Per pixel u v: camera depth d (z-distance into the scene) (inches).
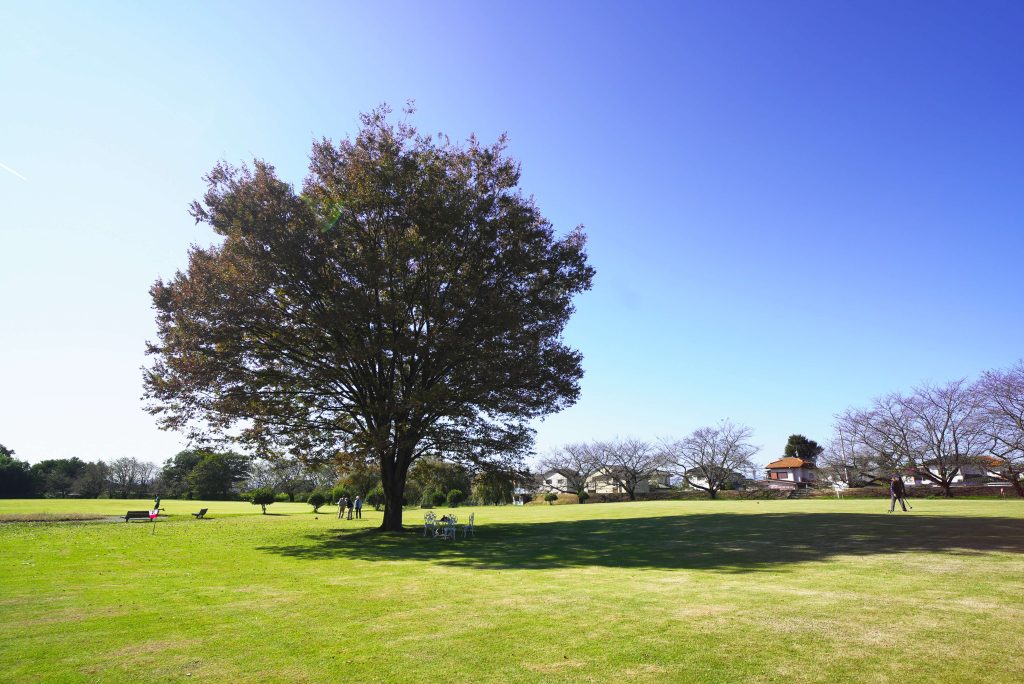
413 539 891.4
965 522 823.1
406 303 1006.4
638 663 239.8
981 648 248.5
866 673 221.9
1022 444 1882.4
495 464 1079.0
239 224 899.4
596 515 1439.5
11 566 569.9
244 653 263.7
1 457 3319.4
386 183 987.3
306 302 941.8
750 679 218.4
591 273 1165.7
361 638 287.4
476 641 278.1
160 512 1834.4
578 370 1096.8
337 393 1040.2
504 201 1108.5
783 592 381.7
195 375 884.6
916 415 2161.7
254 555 685.3
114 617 339.3
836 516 1033.5
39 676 234.4
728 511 1374.3
